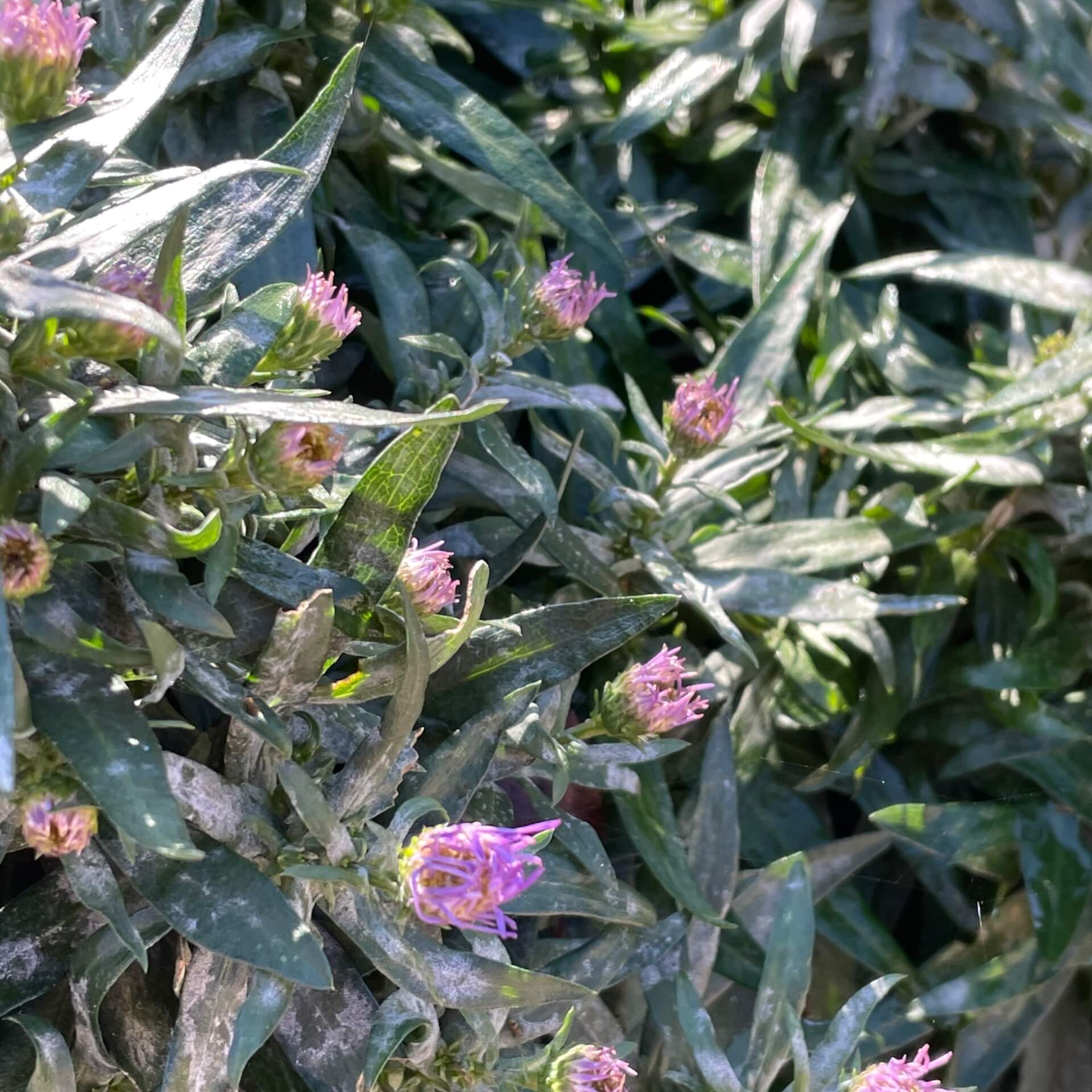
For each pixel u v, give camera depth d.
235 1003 0.36
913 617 0.54
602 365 0.57
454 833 0.35
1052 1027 0.53
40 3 0.35
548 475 0.45
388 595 0.38
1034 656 0.53
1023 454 0.54
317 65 0.52
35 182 0.34
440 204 0.57
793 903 0.47
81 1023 0.37
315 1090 0.38
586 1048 0.39
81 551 0.34
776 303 0.54
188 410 0.33
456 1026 0.39
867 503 0.56
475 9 0.60
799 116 0.61
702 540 0.52
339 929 0.40
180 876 0.35
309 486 0.35
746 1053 0.47
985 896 0.53
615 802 0.48
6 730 0.31
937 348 0.60
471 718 0.40
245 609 0.36
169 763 0.35
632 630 0.41
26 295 0.32
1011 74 0.60
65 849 0.33
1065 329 0.61
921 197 0.64
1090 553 0.57
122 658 0.33
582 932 0.47
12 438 0.33
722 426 0.47
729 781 0.49
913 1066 0.42
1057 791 0.52
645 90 0.58
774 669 0.54
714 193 0.65
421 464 0.37
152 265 0.38
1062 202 0.66
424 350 0.50
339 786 0.36
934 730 0.54
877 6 0.57
